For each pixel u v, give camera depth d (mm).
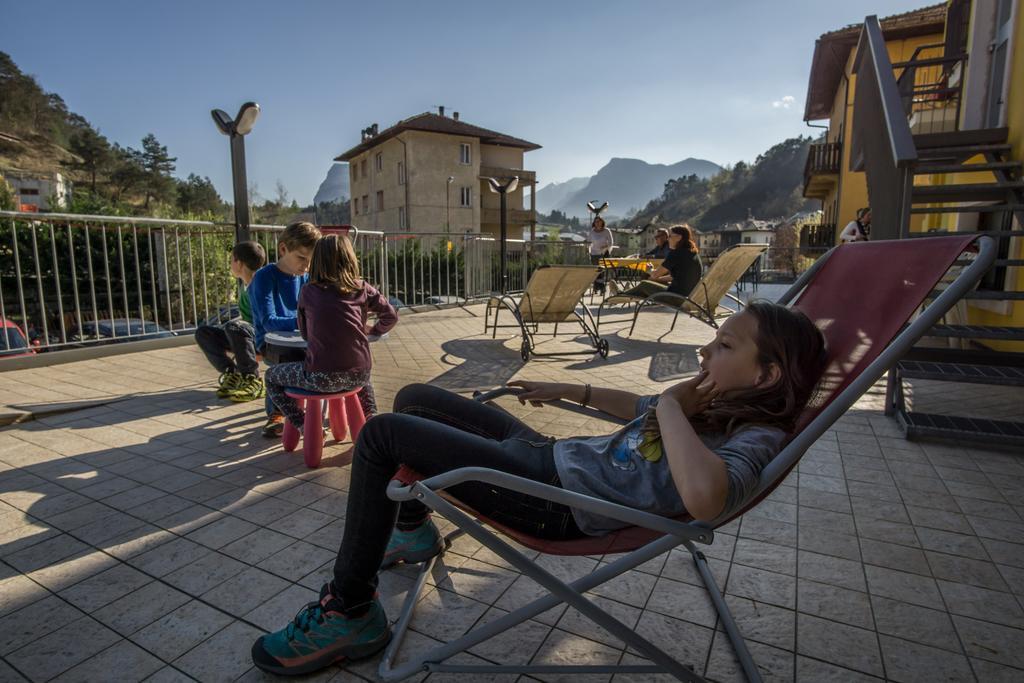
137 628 1812
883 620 1872
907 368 3857
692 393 1492
